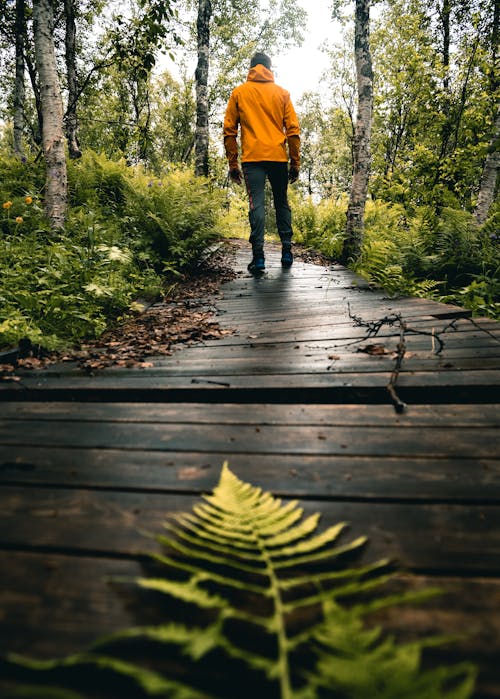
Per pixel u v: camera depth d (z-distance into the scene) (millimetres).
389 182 11453
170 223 6027
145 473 1271
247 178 4992
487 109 9133
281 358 2379
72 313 3270
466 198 9836
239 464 1314
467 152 8797
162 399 1966
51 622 745
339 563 889
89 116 18547
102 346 2977
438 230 5934
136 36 6875
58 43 10992
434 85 10789
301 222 9820
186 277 5668
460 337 2531
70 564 895
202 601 662
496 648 686
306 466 1289
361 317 3232
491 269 5215
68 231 5629
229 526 904
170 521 1046
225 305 4129
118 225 6355
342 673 538
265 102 4789
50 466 1321
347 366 2154
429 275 5324
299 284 4926
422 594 661
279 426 1577
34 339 2678
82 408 1825
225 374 2154
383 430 1511
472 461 1282
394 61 12961
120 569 878
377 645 694
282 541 864
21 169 7793
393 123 13477
